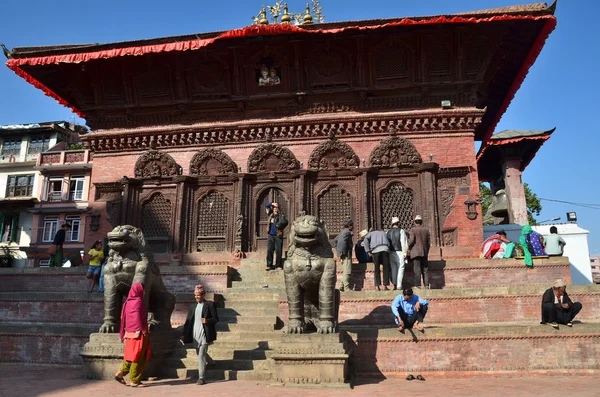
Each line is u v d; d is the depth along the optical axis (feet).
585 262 58.34
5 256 135.33
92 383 27.86
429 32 55.21
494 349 30.96
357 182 56.65
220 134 60.03
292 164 57.77
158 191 60.23
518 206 73.26
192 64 60.03
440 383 28.19
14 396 24.02
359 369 30.55
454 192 55.01
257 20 68.74
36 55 57.98
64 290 48.57
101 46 56.70
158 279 34.35
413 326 32.01
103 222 60.64
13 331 37.29
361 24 53.67
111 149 62.54
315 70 59.00
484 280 44.62
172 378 29.66
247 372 29.04
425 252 42.27
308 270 29.58
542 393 24.89
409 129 57.21
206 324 27.89
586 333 31.17
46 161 139.44
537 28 54.13
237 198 57.52
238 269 50.80
